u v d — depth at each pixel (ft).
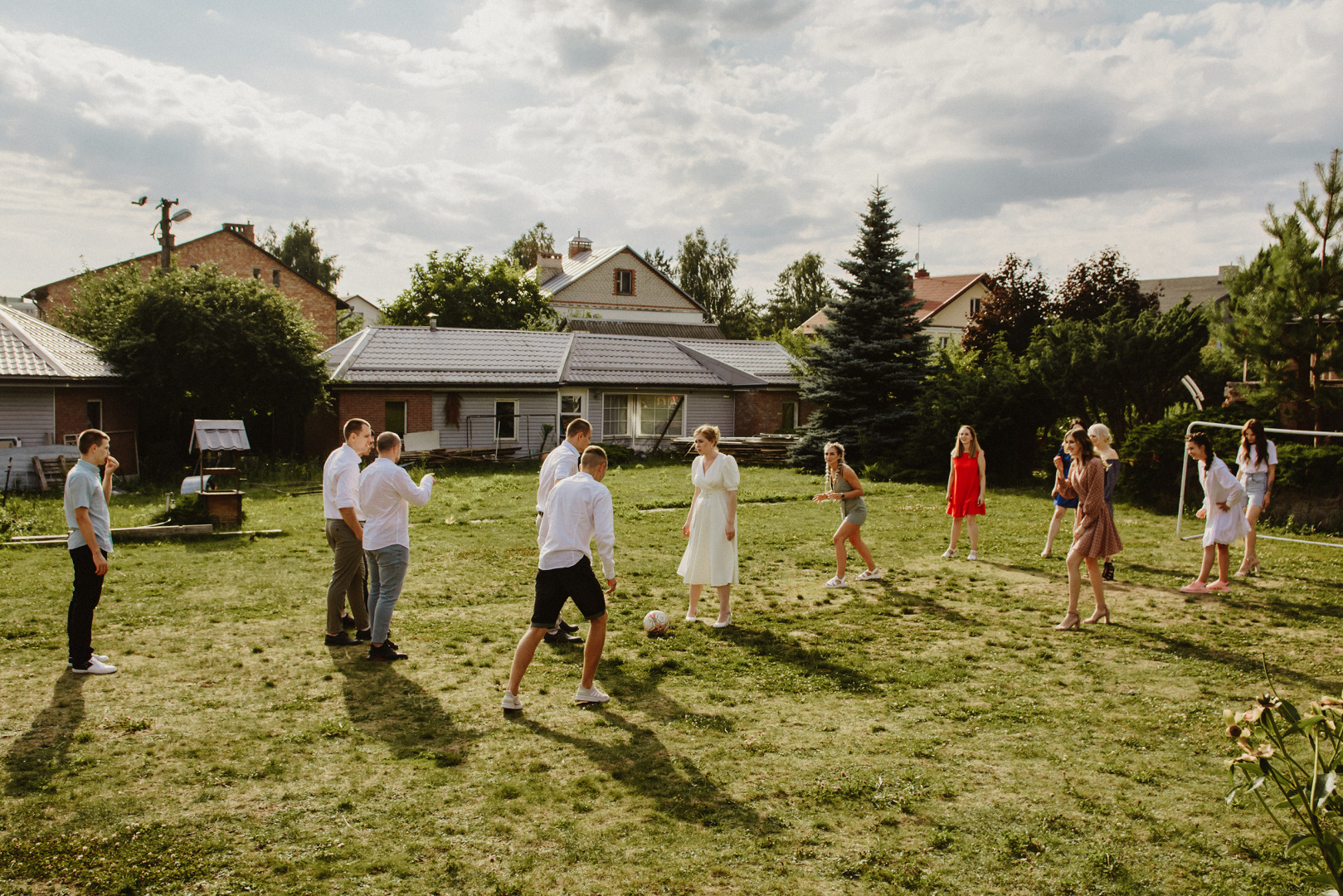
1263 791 14.21
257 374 73.26
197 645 22.75
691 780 14.80
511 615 26.48
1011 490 60.49
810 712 18.21
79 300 100.12
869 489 60.95
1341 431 45.39
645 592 29.55
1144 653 22.27
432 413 85.40
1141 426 51.62
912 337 77.87
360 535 21.81
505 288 146.82
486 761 15.56
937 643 23.38
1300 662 21.33
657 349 105.09
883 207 77.82
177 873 11.73
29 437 64.85
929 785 14.62
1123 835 12.89
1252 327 48.37
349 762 15.47
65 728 16.84
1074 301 106.22
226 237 143.64
